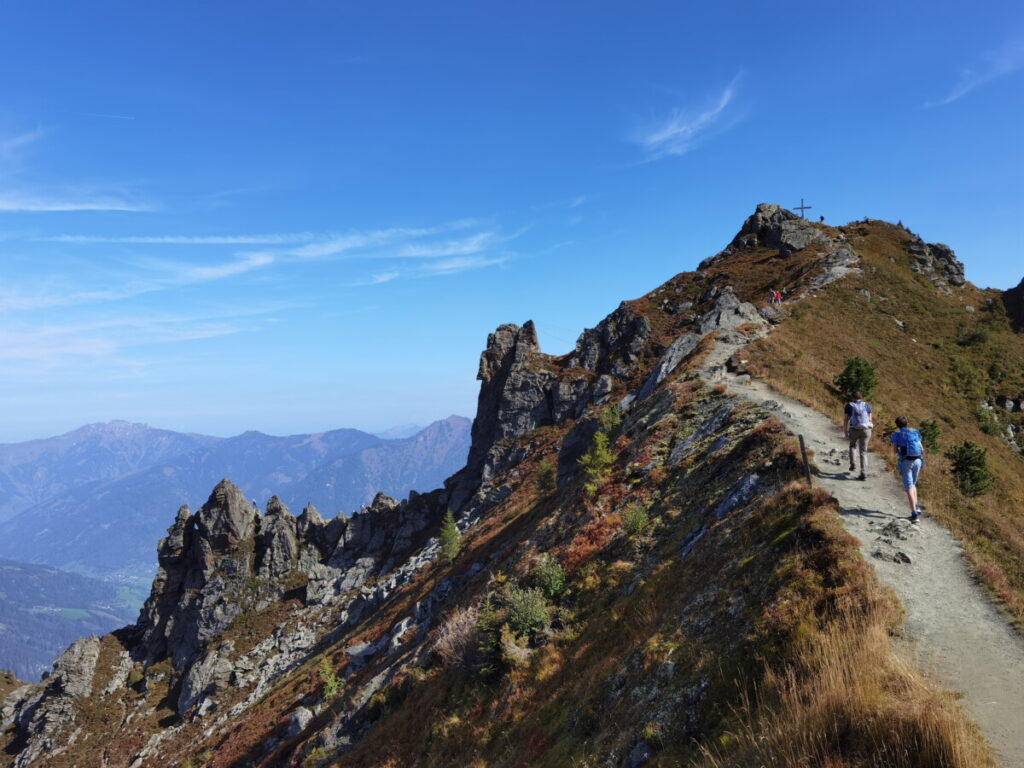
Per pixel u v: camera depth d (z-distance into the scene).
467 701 21.42
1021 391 48.75
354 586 84.19
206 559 87.69
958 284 73.56
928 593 11.31
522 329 102.12
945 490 16.95
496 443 89.50
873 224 87.94
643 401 42.09
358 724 30.44
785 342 41.84
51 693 75.31
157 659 82.50
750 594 12.60
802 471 17.59
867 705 7.69
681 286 90.31
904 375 48.28
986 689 8.45
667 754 10.29
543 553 28.66
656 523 22.31
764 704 9.24
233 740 50.66
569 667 17.73
